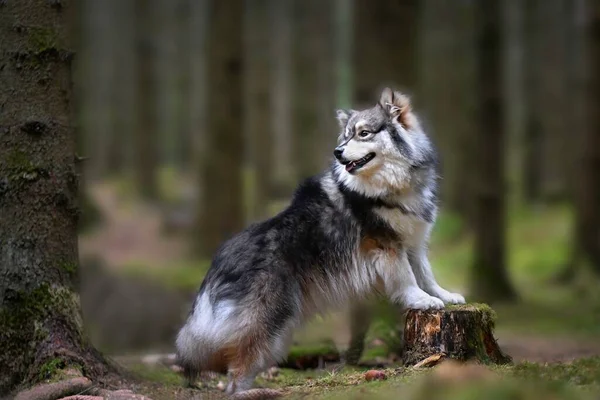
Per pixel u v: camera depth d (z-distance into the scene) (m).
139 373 7.34
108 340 13.45
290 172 33.38
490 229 15.78
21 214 6.46
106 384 6.53
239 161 19.34
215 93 19.06
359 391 5.43
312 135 33.47
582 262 17.12
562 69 29.88
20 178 6.46
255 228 6.80
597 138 16.80
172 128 44.28
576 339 11.20
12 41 6.55
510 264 21.22
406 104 6.88
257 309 6.38
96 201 25.86
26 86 6.55
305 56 33.06
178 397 6.37
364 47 11.26
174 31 37.44
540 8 29.56
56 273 6.55
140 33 29.19
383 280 6.71
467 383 4.94
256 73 25.58
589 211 17.05
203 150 19.73
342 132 7.18
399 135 6.69
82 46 22.16
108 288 15.48
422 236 6.92
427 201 6.88
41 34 6.62
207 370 6.79
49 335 6.39
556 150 30.92
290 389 6.21
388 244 6.70
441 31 29.34
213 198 19.31
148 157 29.84
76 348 6.55
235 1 18.83
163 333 13.92
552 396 4.65
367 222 6.67
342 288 6.74
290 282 6.53
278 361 6.54
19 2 6.57
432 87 29.47
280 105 36.47
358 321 9.11
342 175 6.77
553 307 14.82
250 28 30.62
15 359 6.30
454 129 28.16
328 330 13.33
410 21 11.27
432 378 5.18
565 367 5.55
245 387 6.38
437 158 7.27
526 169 30.66
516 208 28.67
